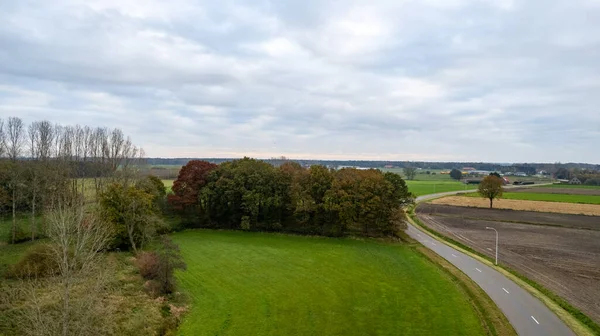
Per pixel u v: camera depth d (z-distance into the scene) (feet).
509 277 183.42
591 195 561.43
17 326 110.22
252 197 276.21
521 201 488.85
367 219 267.59
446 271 192.13
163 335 123.34
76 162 313.32
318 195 275.80
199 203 301.02
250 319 136.67
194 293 159.53
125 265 179.52
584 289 167.63
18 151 272.72
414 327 132.05
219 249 231.09
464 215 377.71
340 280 178.91
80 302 109.40
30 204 231.91
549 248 243.19
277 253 224.74
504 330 127.65
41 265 144.97
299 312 143.13
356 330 129.70
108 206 205.05
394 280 179.73
